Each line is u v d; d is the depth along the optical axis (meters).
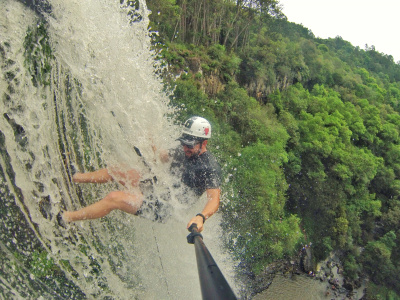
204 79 40.94
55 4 3.23
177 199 3.88
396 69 148.62
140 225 4.09
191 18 49.81
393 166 63.19
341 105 60.31
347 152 50.16
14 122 2.93
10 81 2.91
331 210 44.00
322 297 35.97
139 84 4.16
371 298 40.03
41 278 2.90
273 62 56.91
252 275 27.78
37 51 3.16
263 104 54.91
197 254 2.49
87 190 3.79
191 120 3.90
